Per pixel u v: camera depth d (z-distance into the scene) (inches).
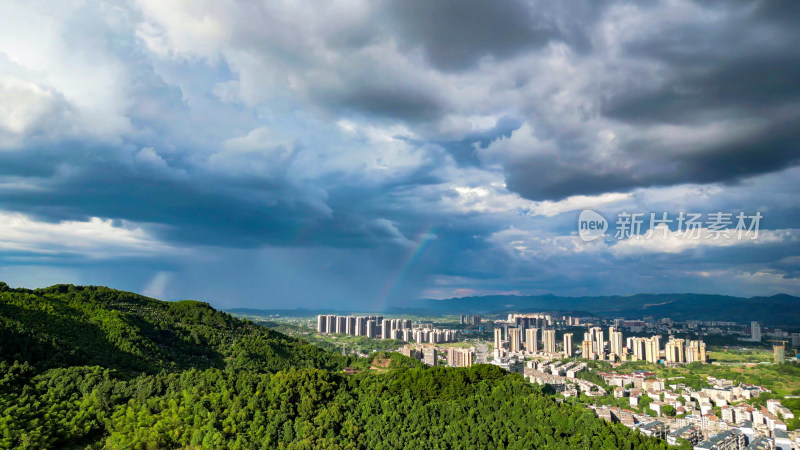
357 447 3410.4
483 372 4722.0
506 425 3779.5
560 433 3678.6
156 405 3703.3
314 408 3848.4
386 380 4751.5
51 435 3250.5
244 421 3570.4
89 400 3693.4
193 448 3257.9
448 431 3671.3
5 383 3848.4
